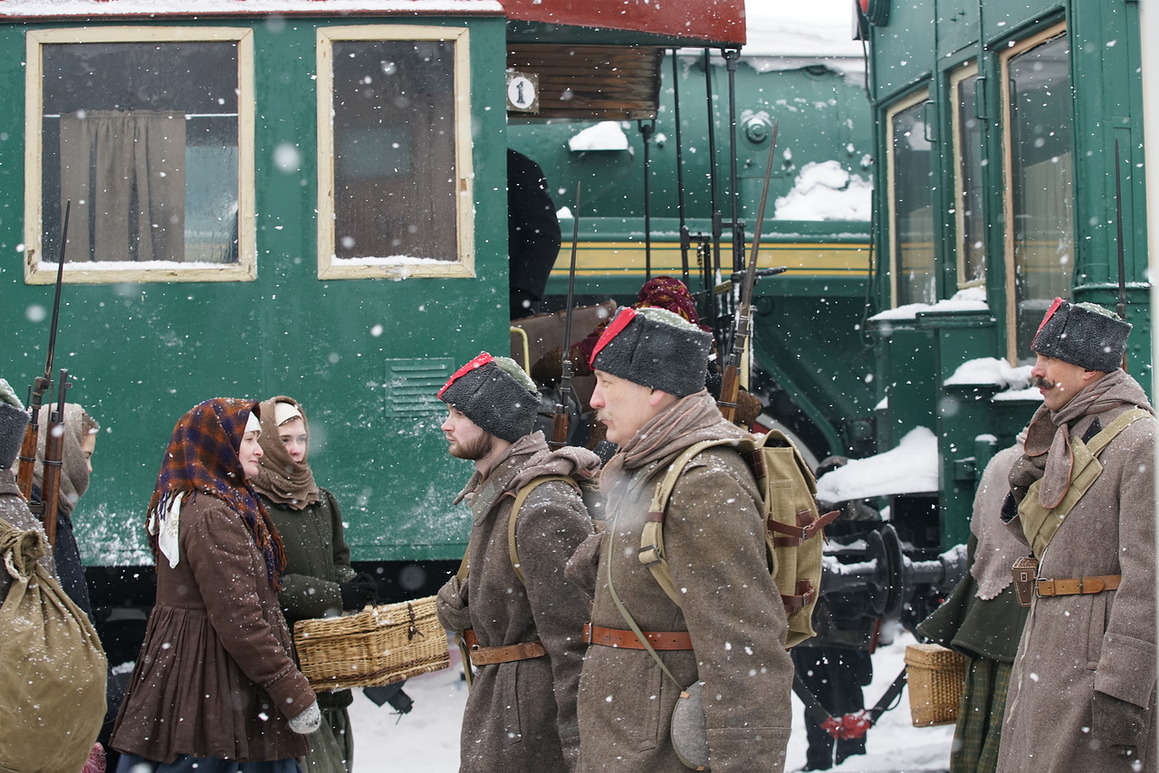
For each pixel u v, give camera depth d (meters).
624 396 2.67
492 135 5.05
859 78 8.41
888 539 5.34
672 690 2.49
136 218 4.97
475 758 3.10
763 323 8.11
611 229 7.75
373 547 4.88
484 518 3.20
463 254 5.01
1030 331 6.14
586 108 6.84
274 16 5.01
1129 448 3.21
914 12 7.20
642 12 5.43
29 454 3.74
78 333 4.91
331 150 5.01
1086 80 5.58
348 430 4.93
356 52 5.05
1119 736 3.04
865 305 7.69
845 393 8.18
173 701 3.41
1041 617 3.34
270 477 4.02
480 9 5.06
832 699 5.52
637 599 2.54
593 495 3.31
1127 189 5.58
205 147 5.00
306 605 3.93
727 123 8.09
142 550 4.84
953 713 4.23
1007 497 3.67
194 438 3.56
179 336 4.93
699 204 7.94
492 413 3.27
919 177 7.27
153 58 5.00
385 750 5.36
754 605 2.38
